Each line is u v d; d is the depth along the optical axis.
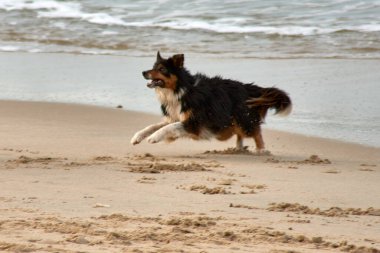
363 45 27.09
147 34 29.55
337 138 16.56
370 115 18.55
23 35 29.64
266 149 15.70
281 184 11.92
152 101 20.27
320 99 20.16
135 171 12.51
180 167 12.98
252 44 27.81
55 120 18.14
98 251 6.83
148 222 8.46
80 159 13.76
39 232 7.60
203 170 12.97
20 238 7.29
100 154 14.54
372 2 32.56
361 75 22.88
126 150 15.11
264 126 17.80
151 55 26.50
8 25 30.95
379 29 28.86
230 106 15.25
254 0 33.72
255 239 7.84
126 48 27.72
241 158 14.60
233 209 9.73
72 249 6.86
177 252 7.00
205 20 31.08
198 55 26.20
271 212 9.65
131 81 22.66
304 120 18.22
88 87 21.95
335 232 8.62
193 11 32.50
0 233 7.51
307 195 11.11
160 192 10.80
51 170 12.37
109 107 19.56
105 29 30.38
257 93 15.57
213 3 33.62
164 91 15.04
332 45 27.27
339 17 30.70
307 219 9.30
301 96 20.48
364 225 9.09
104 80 22.86
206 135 15.14
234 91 15.42
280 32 29.06
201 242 7.54
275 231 8.26
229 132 15.40
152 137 14.74
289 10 32.03
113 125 17.73
